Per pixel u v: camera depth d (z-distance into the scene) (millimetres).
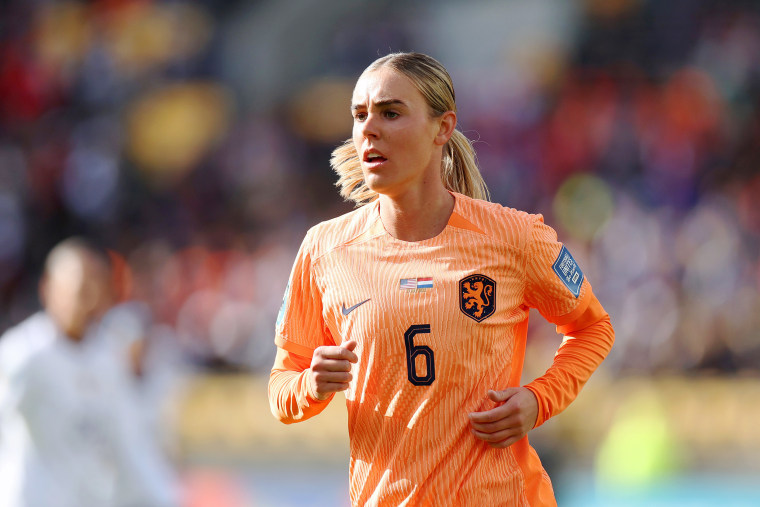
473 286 9164
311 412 9523
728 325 43781
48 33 69625
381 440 9180
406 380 9055
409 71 9281
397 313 9117
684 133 61344
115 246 56594
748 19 68125
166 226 59094
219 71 71688
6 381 14539
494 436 8992
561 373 9633
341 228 9852
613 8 70312
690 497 35094
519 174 59906
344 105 68688
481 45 71188
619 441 36812
